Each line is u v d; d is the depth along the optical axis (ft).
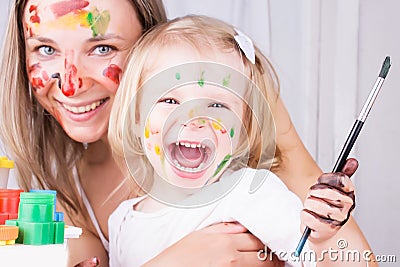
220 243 2.81
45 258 2.10
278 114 3.33
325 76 3.83
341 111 3.83
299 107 3.80
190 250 2.79
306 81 3.77
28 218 2.18
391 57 3.99
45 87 3.12
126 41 3.16
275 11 3.77
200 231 2.89
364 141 3.96
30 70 3.15
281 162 3.30
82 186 3.37
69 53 3.08
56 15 3.06
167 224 2.98
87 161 3.36
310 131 3.79
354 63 3.82
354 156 3.89
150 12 3.28
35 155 3.35
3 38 3.40
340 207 2.43
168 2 3.67
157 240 2.98
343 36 3.82
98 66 3.11
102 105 3.17
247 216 2.83
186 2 3.69
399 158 4.01
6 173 2.71
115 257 3.13
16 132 3.33
